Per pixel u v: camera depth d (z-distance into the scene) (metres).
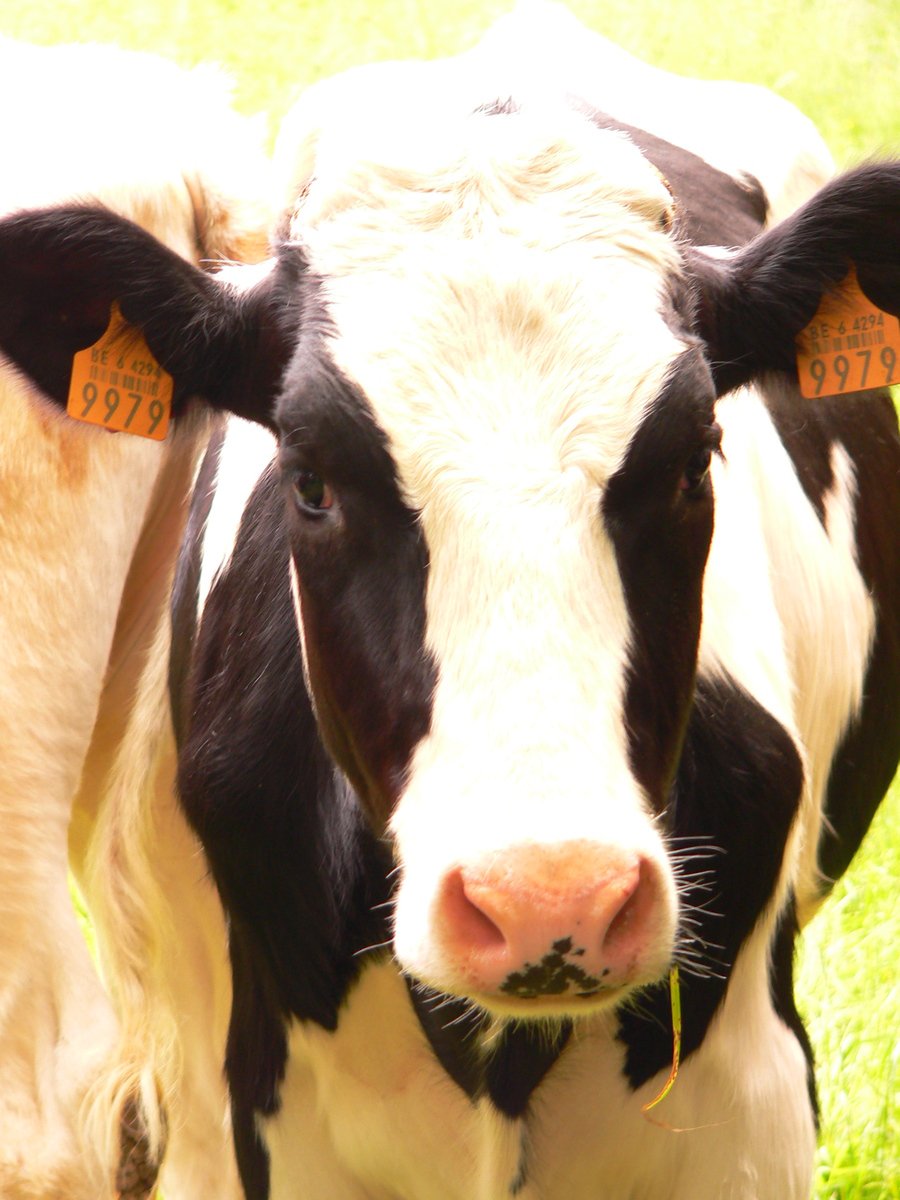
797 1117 5.54
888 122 16.45
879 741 7.02
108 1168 5.61
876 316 5.07
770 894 5.31
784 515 6.09
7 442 5.43
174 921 6.16
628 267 4.59
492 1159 5.30
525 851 3.87
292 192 5.32
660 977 4.17
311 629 4.61
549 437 4.32
